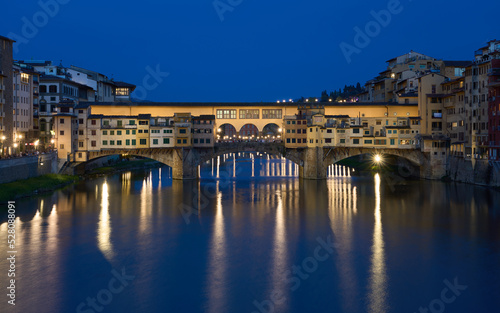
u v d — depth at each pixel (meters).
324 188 98.56
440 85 113.06
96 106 114.88
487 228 60.75
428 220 65.69
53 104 125.50
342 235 58.12
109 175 124.00
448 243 54.31
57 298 39.59
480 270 45.62
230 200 83.31
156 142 109.19
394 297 39.94
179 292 40.97
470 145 98.50
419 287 41.88
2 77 96.00
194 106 118.62
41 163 93.81
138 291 41.09
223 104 119.00
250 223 64.75
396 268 46.34
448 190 91.19
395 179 112.25
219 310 37.69
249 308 38.03
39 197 82.19
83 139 107.19
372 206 76.69
